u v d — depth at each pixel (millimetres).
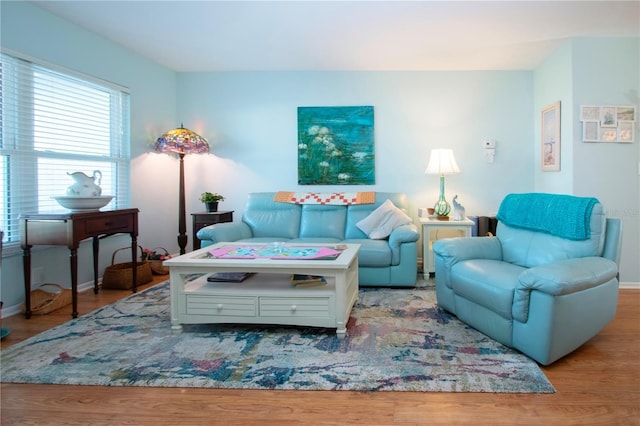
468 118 4176
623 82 3314
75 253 2570
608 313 2102
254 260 2291
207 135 4398
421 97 4199
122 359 1952
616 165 3330
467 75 4160
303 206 4023
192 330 2355
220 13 2896
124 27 3166
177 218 4465
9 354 2012
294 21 3023
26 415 1490
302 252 2537
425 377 1752
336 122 4262
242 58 3908
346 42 3434
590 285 1908
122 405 1555
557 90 3598
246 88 4352
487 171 4180
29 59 2766
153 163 4105
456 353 2000
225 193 4422
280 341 2176
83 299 3035
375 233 3582
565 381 1728
